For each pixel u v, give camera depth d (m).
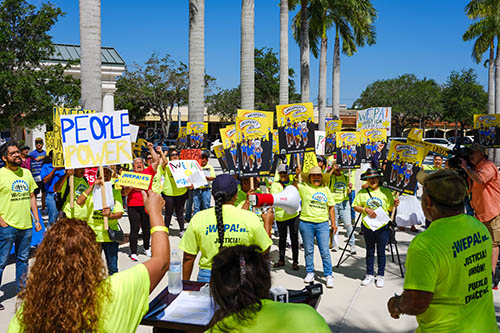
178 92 40.09
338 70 29.80
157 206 2.36
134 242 7.46
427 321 2.43
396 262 7.46
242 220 3.49
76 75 21.88
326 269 6.18
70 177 5.54
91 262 1.87
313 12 25.97
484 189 5.75
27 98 13.23
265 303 1.78
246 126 6.14
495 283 5.88
